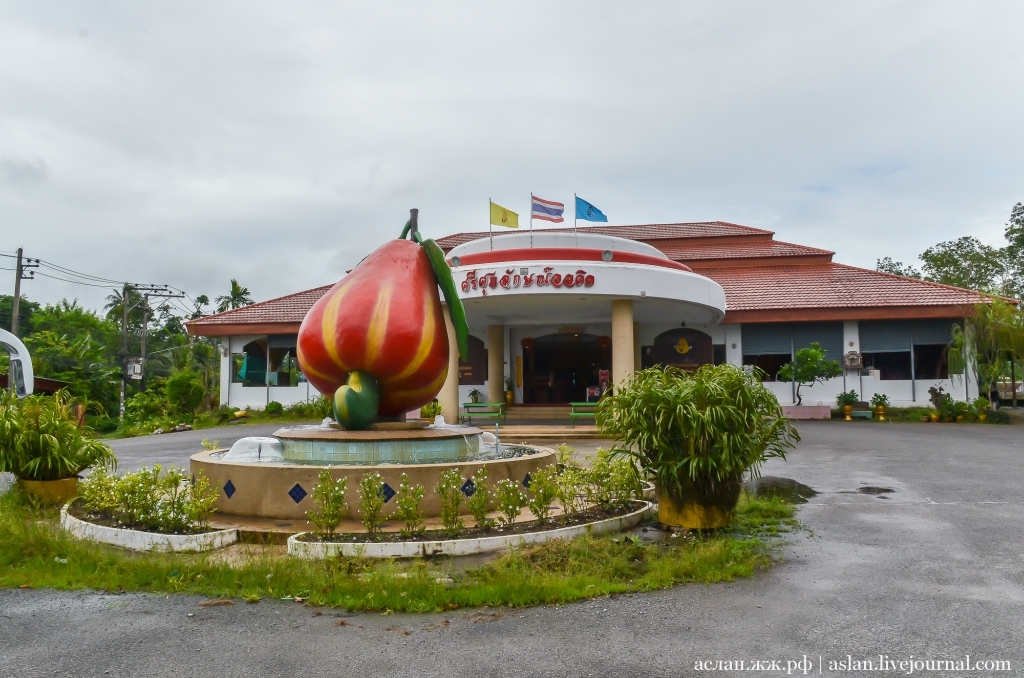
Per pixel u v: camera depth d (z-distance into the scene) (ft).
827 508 31.09
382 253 35.45
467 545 23.27
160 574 20.56
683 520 26.89
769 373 95.55
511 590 18.83
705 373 27.30
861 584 20.25
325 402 94.07
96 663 15.28
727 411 25.94
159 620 17.66
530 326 96.07
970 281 148.15
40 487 33.24
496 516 27.99
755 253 107.96
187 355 137.59
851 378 92.68
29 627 17.29
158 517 25.59
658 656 15.43
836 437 63.57
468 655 15.52
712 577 20.72
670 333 96.37
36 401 34.14
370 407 32.73
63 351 109.81
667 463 26.53
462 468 28.25
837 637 16.40
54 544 23.25
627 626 17.16
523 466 30.12
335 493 24.02
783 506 30.55
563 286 65.16
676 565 21.21
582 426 69.87
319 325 33.50
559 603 18.75
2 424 32.63
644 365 96.73
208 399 110.73
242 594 19.36
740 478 26.99
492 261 67.97
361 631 16.88
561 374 95.91
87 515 28.09
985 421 80.74
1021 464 44.86
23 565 22.07
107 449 36.22
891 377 92.22
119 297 188.55
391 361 32.78
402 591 18.94
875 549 24.08
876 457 49.11
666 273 68.23
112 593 19.70
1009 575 20.99
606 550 22.82
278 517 27.43
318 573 20.26
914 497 33.71
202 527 25.72
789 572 21.45
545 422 81.35
